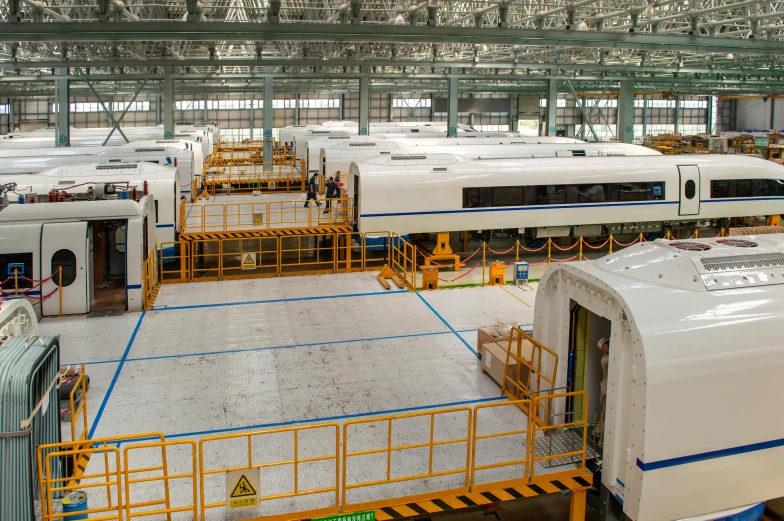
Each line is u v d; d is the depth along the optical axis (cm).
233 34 1862
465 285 1791
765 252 798
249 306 1575
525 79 4347
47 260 1453
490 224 2102
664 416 665
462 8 3044
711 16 2808
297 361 1209
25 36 1761
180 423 955
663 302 704
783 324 712
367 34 1964
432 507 726
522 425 923
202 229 2073
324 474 796
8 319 781
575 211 2184
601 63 3741
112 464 827
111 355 1240
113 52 3186
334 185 2347
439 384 1096
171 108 3856
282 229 2000
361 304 1591
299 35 1905
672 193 2280
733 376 684
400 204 2006
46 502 661
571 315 834
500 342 1141
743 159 2412
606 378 811
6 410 617
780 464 731
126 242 1509
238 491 690
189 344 1303
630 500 688
